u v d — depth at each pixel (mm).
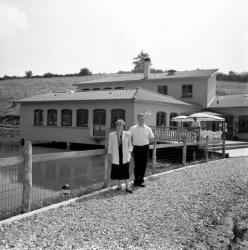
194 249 4977
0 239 4902
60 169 12570
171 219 6273
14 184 8789
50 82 77500
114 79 39000
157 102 25297
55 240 4934
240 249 5172
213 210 7215
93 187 8734
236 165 14164
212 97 34719
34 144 30109
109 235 5254
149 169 12328
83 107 26562
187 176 10852
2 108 50844
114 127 24672
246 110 31000
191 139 19172
